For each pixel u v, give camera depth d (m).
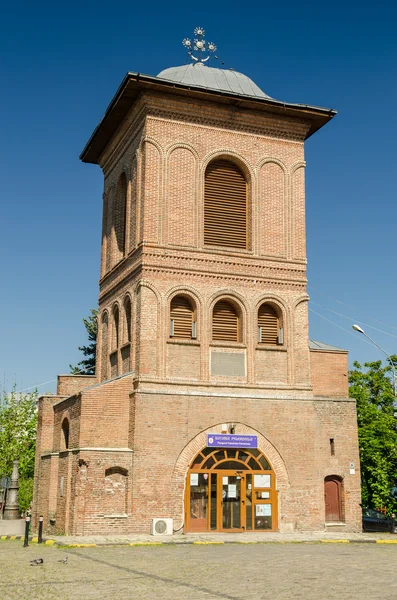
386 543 28.58
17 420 55.09
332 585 16.77
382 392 51.53
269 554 23.42
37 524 35.09
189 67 37.12
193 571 19.06
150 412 30.36
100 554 23.14
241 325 33.12
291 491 31.83
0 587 16.41
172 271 32.25
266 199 34.88
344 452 33.56
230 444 31.17
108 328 36.53
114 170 38.66
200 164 33.91
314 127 37.09
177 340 31.67
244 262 33.62
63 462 31.42
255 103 34.53
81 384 38.66
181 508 29.91
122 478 29.59
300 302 34.22
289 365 33.25
